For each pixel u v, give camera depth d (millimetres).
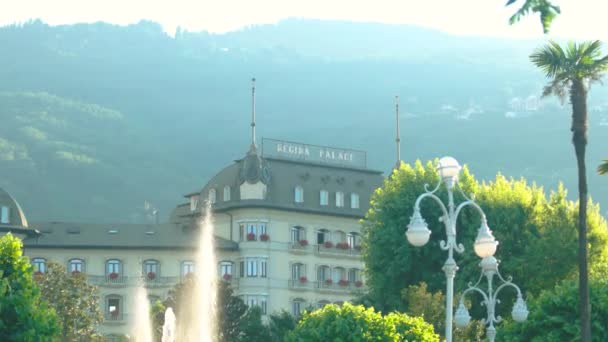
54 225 179750
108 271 176500
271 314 166375
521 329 97312
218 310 149750
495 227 127250
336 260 184625
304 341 87125
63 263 175750
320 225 184625
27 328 71125
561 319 95562
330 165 188625
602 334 95000
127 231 179875
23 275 73188
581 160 78062
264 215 180125
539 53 78125
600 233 125000
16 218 174500
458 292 122125
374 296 131875
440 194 130625
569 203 128250
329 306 88438
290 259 181125
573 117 78062
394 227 131375
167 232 181000
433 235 130000
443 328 98500
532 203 130000
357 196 188125
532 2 35938
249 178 181125
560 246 123000
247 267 178750
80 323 135375
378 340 85562
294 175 184500
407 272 130375
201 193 188125
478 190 133375
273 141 186000
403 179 134625
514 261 123250
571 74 77062
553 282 123062
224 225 183000
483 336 106875
